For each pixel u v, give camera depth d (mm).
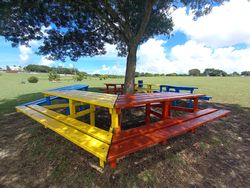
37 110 3229
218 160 2336
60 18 4895
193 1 4336
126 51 7312
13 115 4383
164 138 1893
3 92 9922
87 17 5160
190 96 3184
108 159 1367
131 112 4262
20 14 4113
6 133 3131
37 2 3453
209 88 12469
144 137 1888
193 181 1883
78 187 1749
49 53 5969
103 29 5820
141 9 4523
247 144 2842
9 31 4609
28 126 3436
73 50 6309
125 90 4293
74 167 2049
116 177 1865
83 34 5742
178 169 2076
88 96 2822
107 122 3615
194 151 2508
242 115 4504
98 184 1773
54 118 2646
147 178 1872
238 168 2160
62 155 2301
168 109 2969
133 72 4266
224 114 3256
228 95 8477
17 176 1960
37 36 5176
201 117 2943
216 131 3314
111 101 2246
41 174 1980
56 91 3883
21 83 19719
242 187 1809
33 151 2461
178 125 2412
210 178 1943
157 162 2168
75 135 1912
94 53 6723
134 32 5020
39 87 14086
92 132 1968
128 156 2242
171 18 5551
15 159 2301
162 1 4539
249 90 10938
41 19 4562
